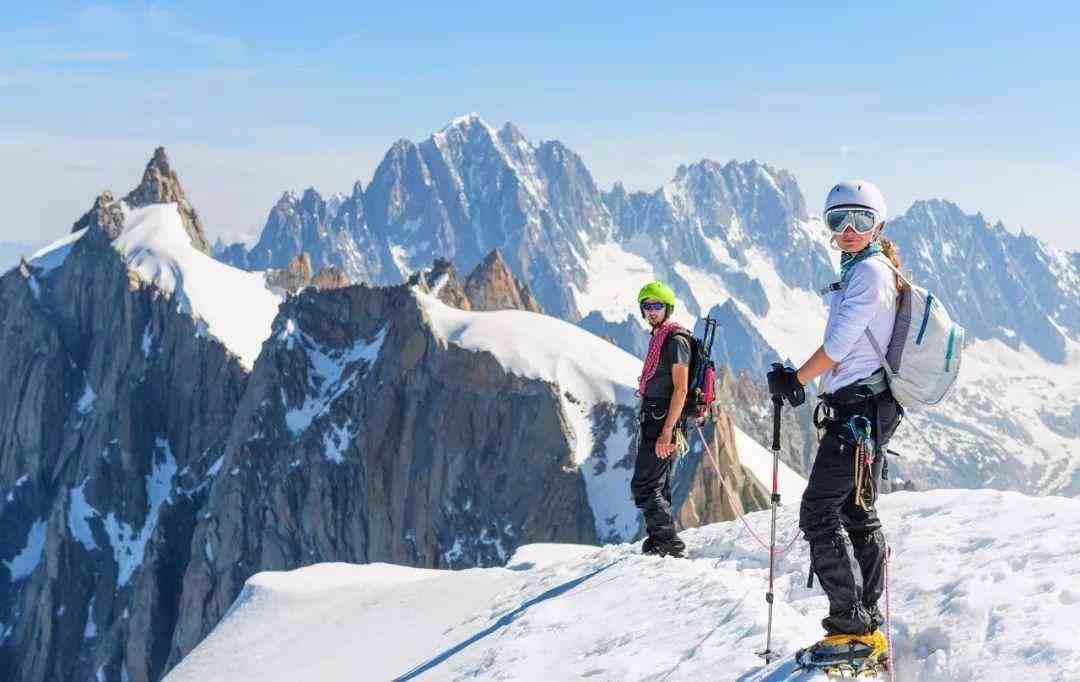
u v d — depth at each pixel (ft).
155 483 643.04
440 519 422.00
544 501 400.06
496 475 418.72
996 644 20.71
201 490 586.45
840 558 22.30
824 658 22.22
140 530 618.85
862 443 21.93
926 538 29.55
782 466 414.00
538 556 64.64
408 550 426.10
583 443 419.95
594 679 28.12
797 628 26.48
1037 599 22.03
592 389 438.40
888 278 21.76
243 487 488.44
